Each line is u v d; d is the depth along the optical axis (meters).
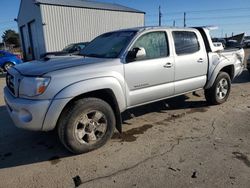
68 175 3.15
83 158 3.55
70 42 22.05
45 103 3.23
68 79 3.36
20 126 3.40
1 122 5.13
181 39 4.88
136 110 5.63
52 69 3.39
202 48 5.28
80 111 3.47
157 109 5.70
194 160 3.42
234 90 7.60
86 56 4.33
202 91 7.27
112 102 3.94
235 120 4.93
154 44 4.43
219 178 3.00
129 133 4.38
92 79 3.52
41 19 20.27
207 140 4.04
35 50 23.83
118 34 4.62
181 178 3.01
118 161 3.45
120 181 2.99
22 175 3.18
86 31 22.97
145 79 4.20
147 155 3.59
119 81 3.83
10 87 3.80
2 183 3.02
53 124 3.34
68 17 21.58
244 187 2.82
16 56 15.67
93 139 3.71
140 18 26.81
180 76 4.81
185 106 5.93
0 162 3.52
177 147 3.81
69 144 3.50
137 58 3.97
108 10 24.05
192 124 4.76
